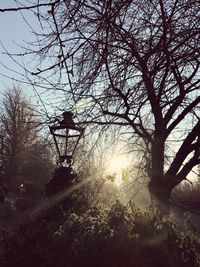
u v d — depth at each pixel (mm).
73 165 7152
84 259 4172
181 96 6227
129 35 4551
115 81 5348
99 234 4184
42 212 5734
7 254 4824
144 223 4316
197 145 6613
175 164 6707
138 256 4105
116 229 4250
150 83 5359
